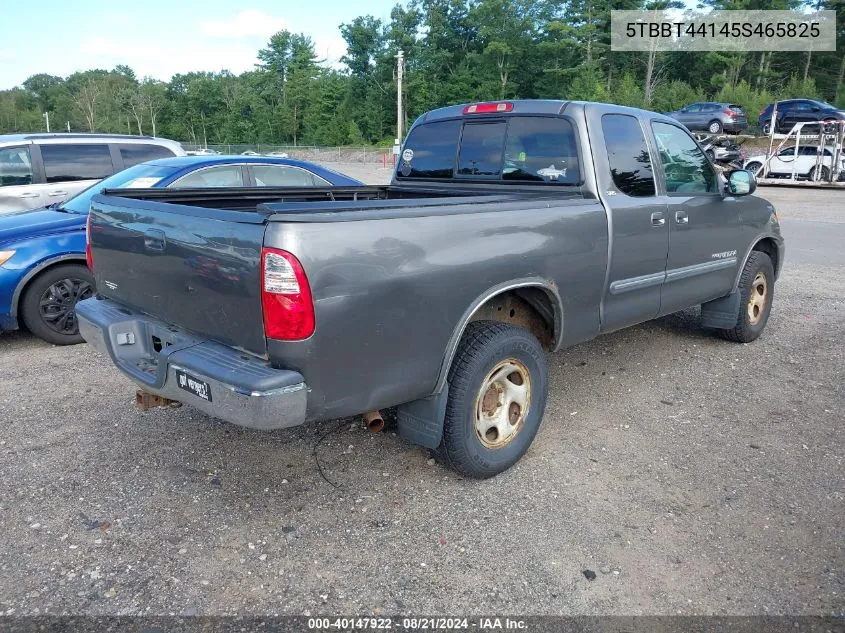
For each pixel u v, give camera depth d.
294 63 94.44
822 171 24.39
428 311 3.05
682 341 6.06
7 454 3.87
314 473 3.67
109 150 9.12
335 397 2.81
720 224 5.13
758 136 36.22
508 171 4.42
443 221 3.09
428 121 4.96
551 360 5.55
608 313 4.18
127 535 3.11
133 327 3.42
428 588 2.77
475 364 3.31
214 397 2.75
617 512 3.31
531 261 3.51
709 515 3.29
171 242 3.05
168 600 2.69
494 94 68.44
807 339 6.19
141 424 4.28
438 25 73.94
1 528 3.15
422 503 3.38
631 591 2.76
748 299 5.71
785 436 4.15
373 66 78.44
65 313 6.01
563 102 4.14
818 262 10.33
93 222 3.69
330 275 2.67
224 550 3.00
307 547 3.03
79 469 3.71
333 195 5.14
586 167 4.01
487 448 3.52
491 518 3.25
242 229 2.69
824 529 3.17
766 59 62.44
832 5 59.41
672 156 4.73
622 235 4.10
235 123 100.75
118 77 132.25
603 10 63.69
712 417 4.44
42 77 155.12
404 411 3.39
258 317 2.68
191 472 3.68
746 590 2.76
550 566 2.91
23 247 5.74
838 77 61.03
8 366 5.46
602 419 4.40
